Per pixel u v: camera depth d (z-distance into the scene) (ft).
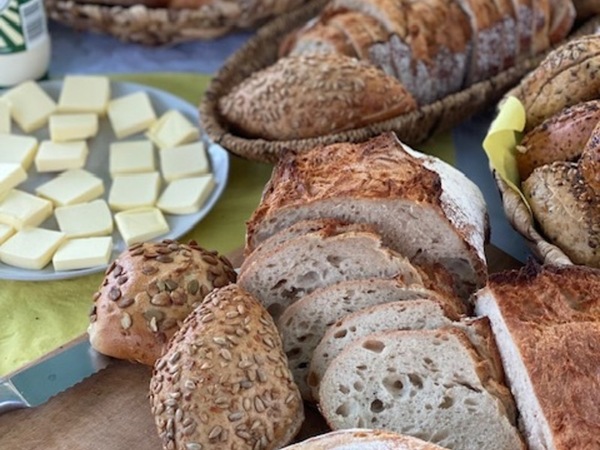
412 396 1.80
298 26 3.06
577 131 2.19
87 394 2.00
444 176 2.15
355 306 1.93
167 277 2.02
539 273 1.85
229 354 1.79
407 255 2.04
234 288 1.92
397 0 2.80
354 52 2.77
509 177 2.28
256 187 2.70
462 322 1.84
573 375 1.67
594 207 2.07
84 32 3.35
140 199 2.57
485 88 2.68
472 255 2.00
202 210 2.56
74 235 2.46
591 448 1.59
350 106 2.55
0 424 1.95
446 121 2.69
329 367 1.84
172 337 1.90
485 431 1.75
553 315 1.78
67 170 2.70
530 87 2.40
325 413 1.84
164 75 3.16
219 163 2.70
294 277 1.97
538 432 1.68
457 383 1.78
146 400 2.00
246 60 2.91
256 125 2.60
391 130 2.53
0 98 2.88
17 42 2.94
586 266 2.00
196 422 1.74
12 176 2.57
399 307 1.86
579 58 2.30
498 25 2.79
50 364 2.04
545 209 2.12
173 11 3.00
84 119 2.83
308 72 2.58
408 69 2.77
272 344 1.85
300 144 2.48
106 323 2.01
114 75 3.16
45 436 1.93
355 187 1.98
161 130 2.82
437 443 1.77
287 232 1.97
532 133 2.29
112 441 1.93
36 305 2.33
